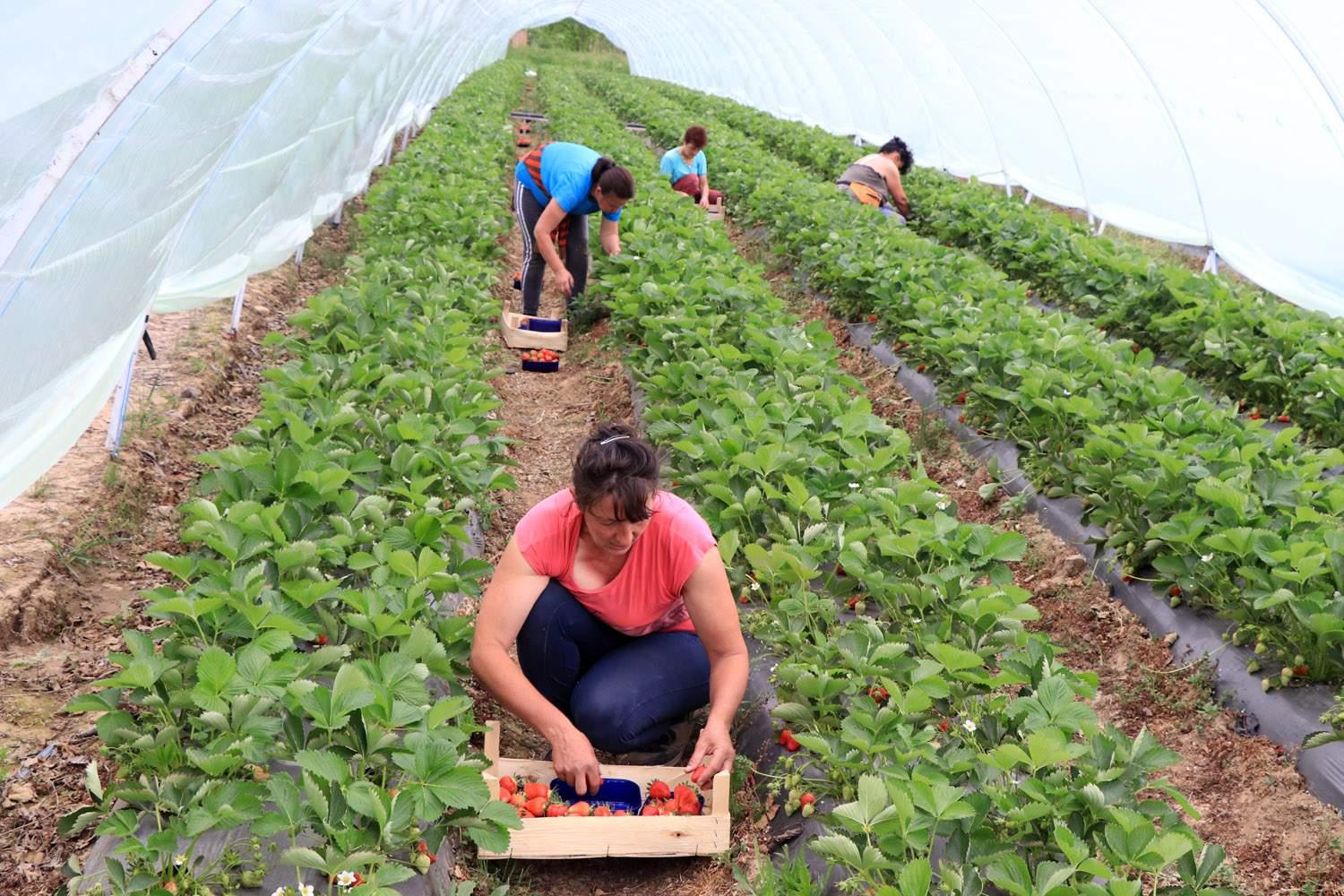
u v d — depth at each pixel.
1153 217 12.38
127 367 5.68
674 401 6.07
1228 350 7.37
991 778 3.14
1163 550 4.94
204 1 3.61
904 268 8.44
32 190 3.07
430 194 10.34
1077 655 4.98
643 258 8.63
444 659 3.38
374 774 3.19
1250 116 9.84
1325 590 4.25
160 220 4.48
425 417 5.18
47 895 3.34
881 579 3.92
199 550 4.75
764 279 11.29
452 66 22.30
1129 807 2.93
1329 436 6.73
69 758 3.88
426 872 3.13
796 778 3.51
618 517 3.38
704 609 3.71
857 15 18.39
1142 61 11.12
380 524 4.13
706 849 3.54
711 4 26.94
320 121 7.90
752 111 24.44
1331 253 9.55
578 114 20.61
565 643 3.89
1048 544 5.66
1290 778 3.96
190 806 2.85
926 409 7.43
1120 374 6.16
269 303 9.05
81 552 4.94
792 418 5.29
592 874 3.70
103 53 3.20
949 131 17.38
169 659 3.30
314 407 4.99
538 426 7.70
